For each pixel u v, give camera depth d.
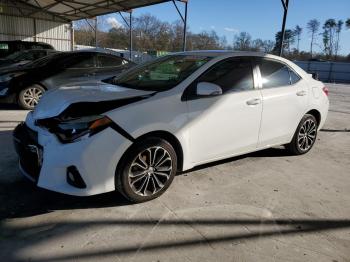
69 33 25.41
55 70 7.90
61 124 3.06
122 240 2.77
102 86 3.81
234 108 3.91
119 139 3.06
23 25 22.94
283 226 3.11
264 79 4.35
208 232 2.94
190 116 3.53
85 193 3.02
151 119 3.23
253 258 2.63
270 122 4.39
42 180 3.02
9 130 5.83
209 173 4.23
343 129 7.45
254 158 4.92
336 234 3.03
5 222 2.94
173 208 3.31
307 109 4.92
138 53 24.38
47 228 2.88
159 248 2.69
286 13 9.06
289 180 4.19
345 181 4.28
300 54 52.34
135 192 3.29
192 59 4.05
